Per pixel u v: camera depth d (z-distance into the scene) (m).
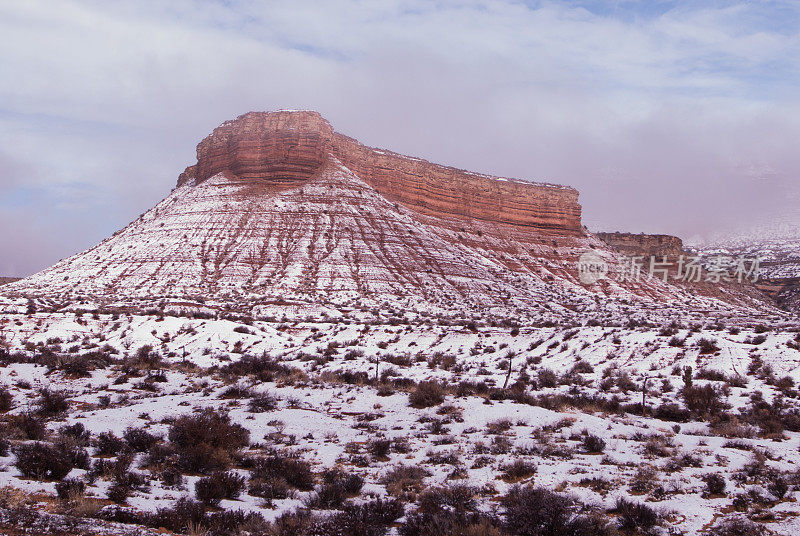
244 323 78.56
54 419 30.19
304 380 45.03
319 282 115.38
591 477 20.73
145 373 47.12
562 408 34.75
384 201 153.12
